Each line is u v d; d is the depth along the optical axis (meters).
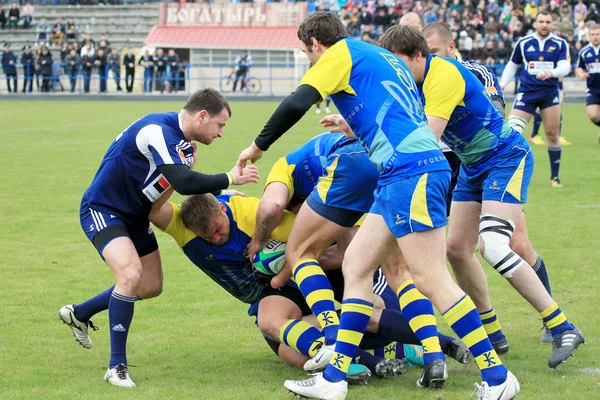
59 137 29.08
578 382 7.14
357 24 52.19
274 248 7.67
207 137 7.48
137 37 61.91
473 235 8.11
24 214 15.38
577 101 46.44
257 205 7.88
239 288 8.07
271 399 6.72
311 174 7.73
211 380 7.32
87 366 7.73
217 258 7.83
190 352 8.25
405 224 6.42
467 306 6.46
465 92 7.38
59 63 57.91
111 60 54.25
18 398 6.69
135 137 7.37
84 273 11.35
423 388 7.09
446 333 8.80
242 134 29.48
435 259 6.47
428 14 50.44
